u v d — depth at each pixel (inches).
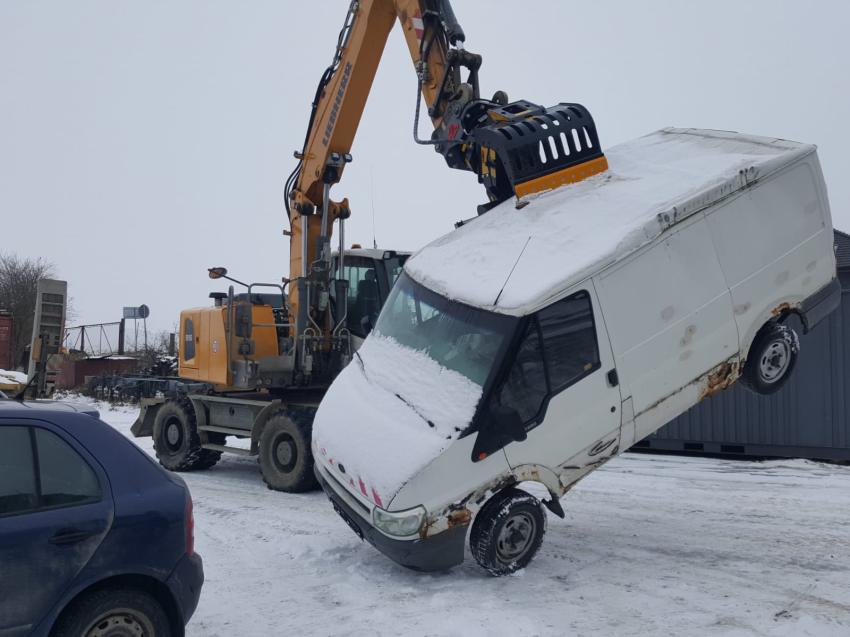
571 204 272.1
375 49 386.3
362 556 257.6
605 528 292.5
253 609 205.6
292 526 305.7
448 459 218.4
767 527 291.7
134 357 1273.4
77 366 1202.6
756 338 280.7
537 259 247.6
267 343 430.6
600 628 187.6
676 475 411.5
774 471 422.9
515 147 282.8
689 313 256.4
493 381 223.8
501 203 299.4
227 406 454.6
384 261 421.7
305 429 382.9
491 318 234.7
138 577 154.7
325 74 410.3
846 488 366.9
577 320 235.6
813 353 455.2
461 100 320.5
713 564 242.7
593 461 242.8
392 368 255.8
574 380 234.7
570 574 233.1
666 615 196.9
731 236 267.1
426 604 207.2
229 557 261.7
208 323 457.4
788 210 283.1
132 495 154.6
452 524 219.1
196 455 470.3
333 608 205.8
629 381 244.7
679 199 254.8
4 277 1649.9
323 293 416.8
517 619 191.8
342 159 405.4
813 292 291.0
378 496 219.9
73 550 144.1
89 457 153.1
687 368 257.9
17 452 145.6
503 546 228.4
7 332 890.1
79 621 143.9
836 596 210.5
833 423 446.6
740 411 478.3
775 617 194.7
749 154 290.2
